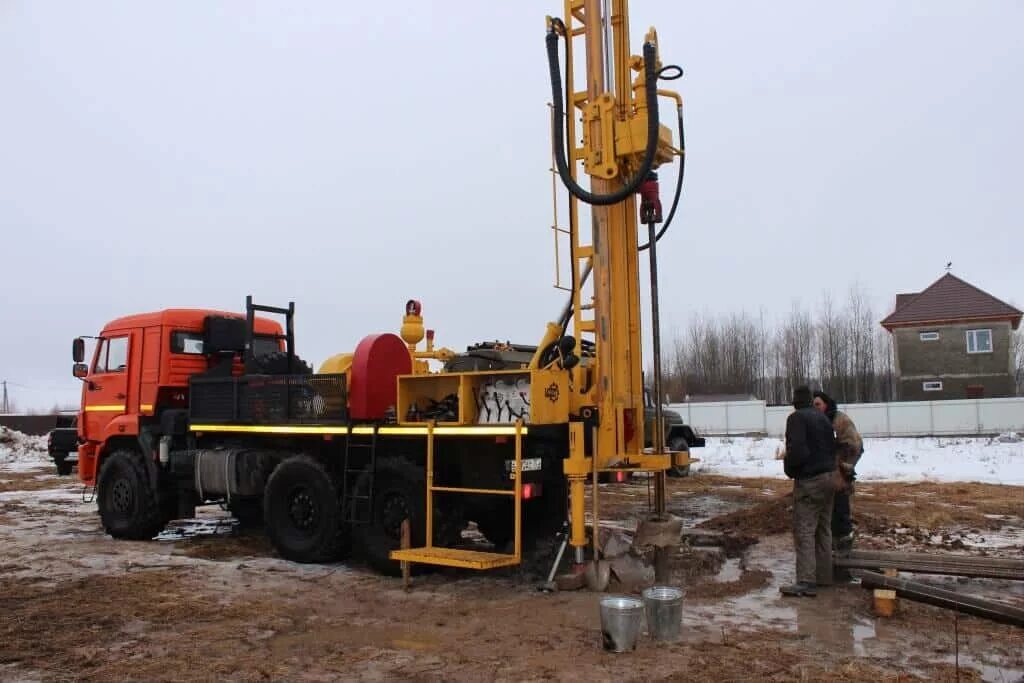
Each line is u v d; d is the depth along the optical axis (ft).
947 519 34.65
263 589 23.43
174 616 20.27
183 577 25.13
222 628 19.25
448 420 24.97
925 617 19.54
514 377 23.63
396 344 27.53
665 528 22.76
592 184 23.85
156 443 33.19
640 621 17.12
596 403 24.07
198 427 31.71
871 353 175.63
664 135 23.27
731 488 51.47
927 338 143.43
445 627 19.11
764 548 28.99
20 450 95.20
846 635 18.07
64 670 16.21
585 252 24.00
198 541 32.83
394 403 27.02
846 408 125.39
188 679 15.64
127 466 33.32
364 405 26.23
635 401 24.45
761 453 81.15
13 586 23.77
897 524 33.09
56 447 65.92
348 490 26.63
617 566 23.44
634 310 24.70
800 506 21.86
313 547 26.91
